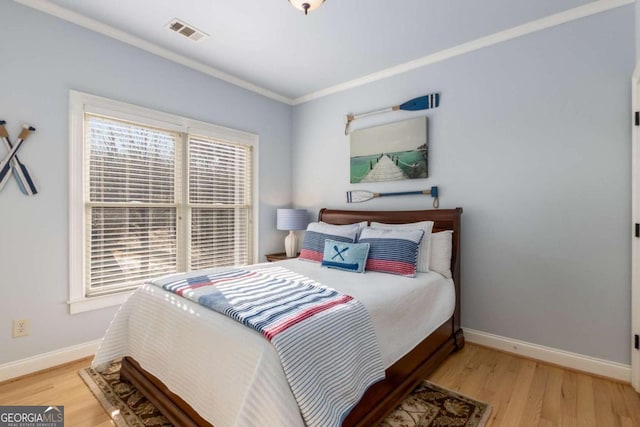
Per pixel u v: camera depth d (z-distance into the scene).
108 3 2.22
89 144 2.47
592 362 2.21
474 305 2.72
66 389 1.98
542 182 2.41
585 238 2.24
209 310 1.56
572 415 1.75
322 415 1.18
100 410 1.78
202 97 3.19
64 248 2.33
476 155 2.71
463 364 2.35
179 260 3.05
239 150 3.61
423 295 2.15
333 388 1.28
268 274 2.29
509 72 2.54
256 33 2.58
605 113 2.17
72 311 2.37
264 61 3.07
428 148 2.98
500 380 2.12
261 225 3.79
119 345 1.95
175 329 1.60
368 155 3.35
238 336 1.31
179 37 2.66
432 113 2.96
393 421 1.68
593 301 2.21
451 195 2.85
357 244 2.60
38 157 2.21
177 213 3.04
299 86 3.68
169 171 2.98
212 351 1.38
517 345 2.51
